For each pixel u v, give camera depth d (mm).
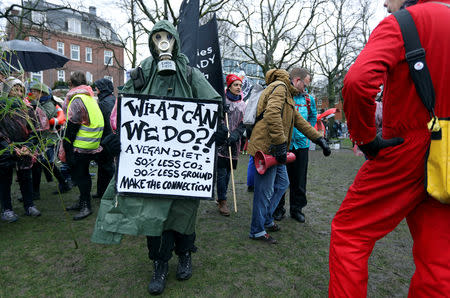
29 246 2725
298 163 3408
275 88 2590
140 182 1891
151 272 2309
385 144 1239
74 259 2500
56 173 4469
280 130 2486
